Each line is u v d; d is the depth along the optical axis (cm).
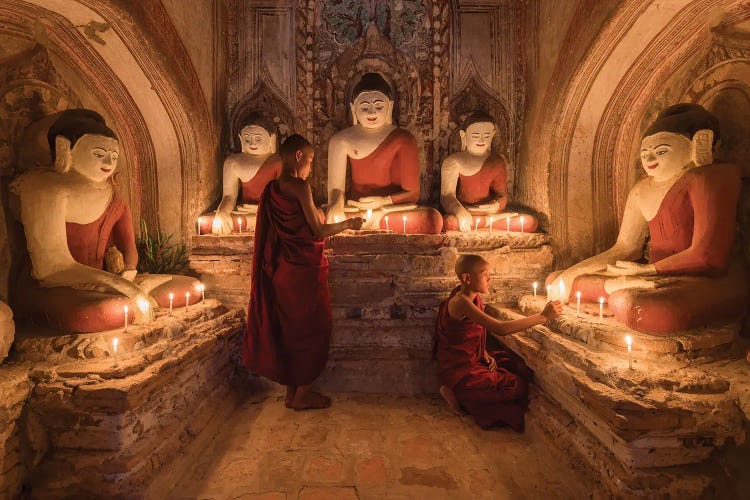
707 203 292
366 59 527
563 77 428
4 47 319
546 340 321
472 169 495
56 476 249
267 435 344
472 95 530
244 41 529
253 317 371
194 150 477
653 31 360
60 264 312
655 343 261
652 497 225
